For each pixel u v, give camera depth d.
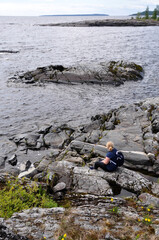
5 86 22.06
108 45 51.50
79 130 12.59
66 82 24.30
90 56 37.50
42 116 15.12
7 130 12.84
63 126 12.99
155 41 58.22
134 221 4.38
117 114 13.72
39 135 12.01
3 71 27.31
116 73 24.67
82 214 4.62
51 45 51.53
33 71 25.69
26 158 10.10
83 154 9.77
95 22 137.12
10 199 5.18
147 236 3.81
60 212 4.68
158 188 6.65
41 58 35.75
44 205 5.40
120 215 4.66
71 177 7.16
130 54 38.97
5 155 10.26
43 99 18.78
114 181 6.98
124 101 18.42
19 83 23.17
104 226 4.14
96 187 6.61
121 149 9.70
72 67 26.20
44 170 7.81
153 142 9.89
